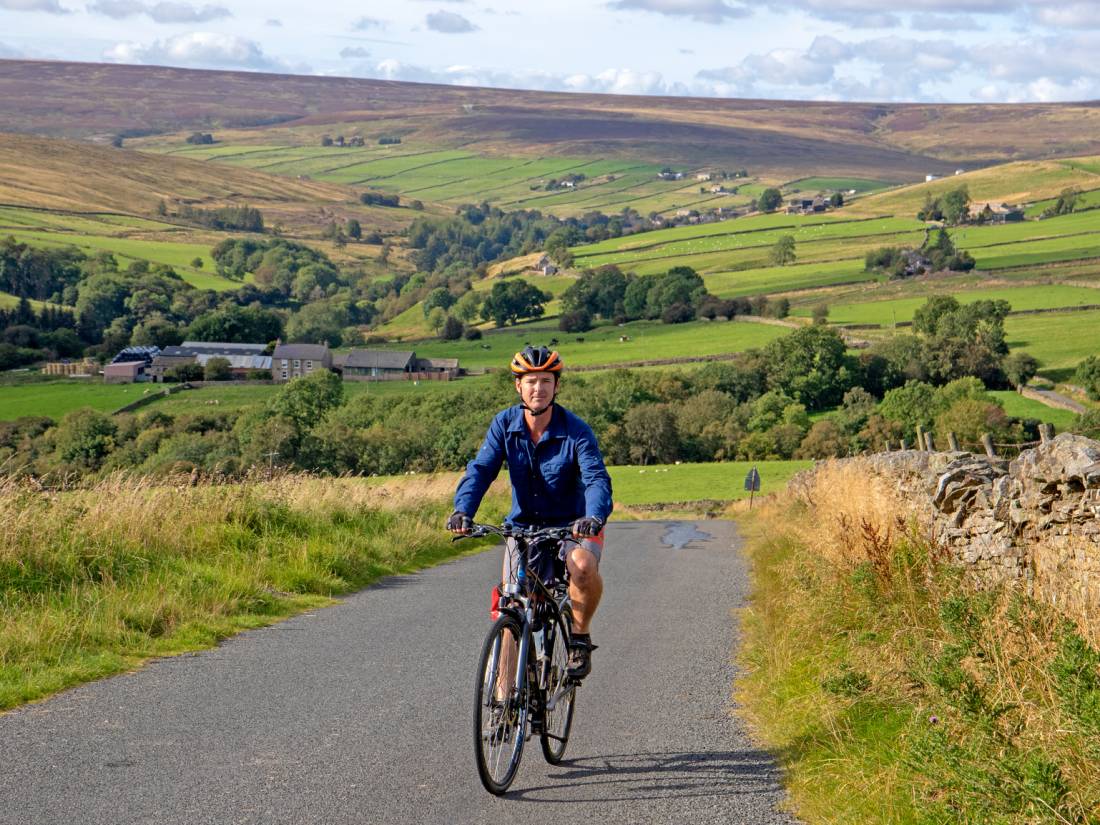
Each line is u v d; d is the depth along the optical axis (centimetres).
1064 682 454
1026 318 14200
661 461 9969
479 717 498
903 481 1089
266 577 1173
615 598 1255
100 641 831
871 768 515
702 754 585
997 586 689
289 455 9344
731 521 3428
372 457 9738
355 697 699
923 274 18525
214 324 19550
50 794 495
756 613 1088
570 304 18975
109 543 1051
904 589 798
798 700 669
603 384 11088
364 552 1427
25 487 1087
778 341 11612
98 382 15525
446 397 11444
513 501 573
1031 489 706
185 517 1247
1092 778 416
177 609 942
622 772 553
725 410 10425
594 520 528
